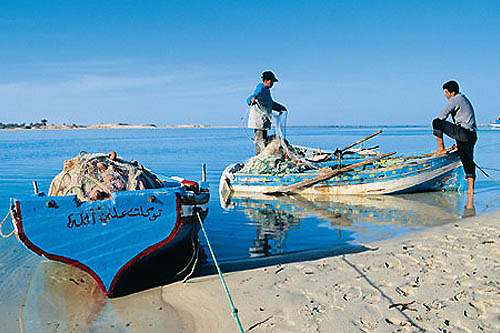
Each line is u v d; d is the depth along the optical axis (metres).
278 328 4.16
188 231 5.59
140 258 4.96
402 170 11.22
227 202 11.24
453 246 6.51
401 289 4.94
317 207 10.33
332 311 4.45
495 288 4.86
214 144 49.84
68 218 4.66
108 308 4.75
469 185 11.02
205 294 5.03
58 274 5.85
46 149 40.31
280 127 13.26
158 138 76.81
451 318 4.21
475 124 10.66
